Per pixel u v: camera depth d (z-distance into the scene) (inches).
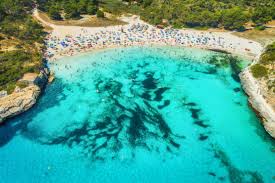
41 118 2832.2
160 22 4901.6
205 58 3907.5
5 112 2748.5
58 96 3137.3
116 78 3464.6
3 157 2427.4
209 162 2375.7
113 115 2869.1
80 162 2378.2
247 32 4626.0
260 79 3034.0
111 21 4982.8
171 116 2854.3
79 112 2913.4
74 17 5002.5
